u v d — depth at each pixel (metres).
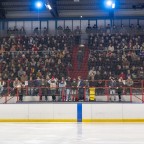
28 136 15.43
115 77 29.84
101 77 29.61
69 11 41.41
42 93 26.52
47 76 28.69
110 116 21.58
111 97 27.00
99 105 21.64
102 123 20.98
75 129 17.95
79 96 25.67
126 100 27.17
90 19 41.78
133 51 34.78
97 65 32.94
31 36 38.25
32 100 27.27
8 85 27.09
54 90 26.30
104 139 14.51
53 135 15.73
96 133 16.36
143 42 36.75
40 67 32.41
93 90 26.12
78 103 21.81
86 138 14.80
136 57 33.66
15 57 34.28
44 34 39.12
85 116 21.66
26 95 27.33
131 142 13.73
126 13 41.28
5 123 21.23
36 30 39.47
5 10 41.31
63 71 32.22
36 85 27.31
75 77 32.38
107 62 32.97
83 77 32.28
